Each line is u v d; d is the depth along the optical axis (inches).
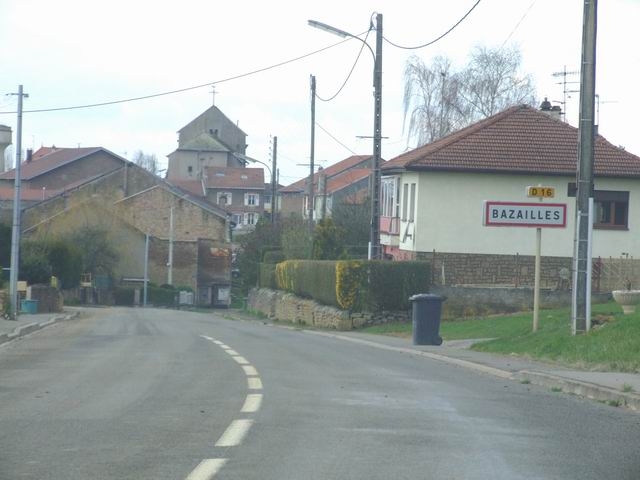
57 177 4357.8
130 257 3122.5
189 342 1009.5
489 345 919.7
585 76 802.2
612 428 438.9
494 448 378.6
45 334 1184.8
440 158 1611.7
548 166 1604.3
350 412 466.9
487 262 1614.2
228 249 3361.2
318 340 1111.6
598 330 789.9
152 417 445.1
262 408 474.0
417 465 341.1
